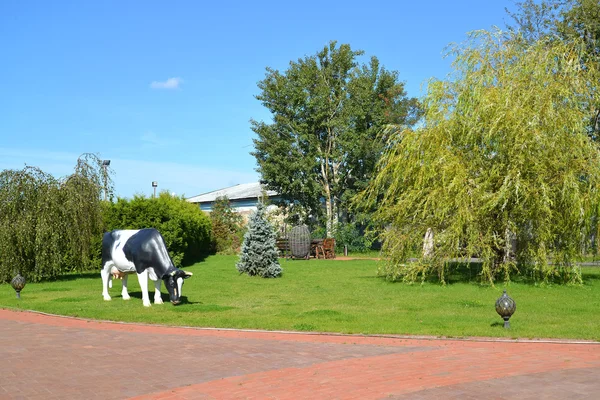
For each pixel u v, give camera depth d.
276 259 21.23
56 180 20.81
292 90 39.25
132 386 6.79
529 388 6.21
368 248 37.81
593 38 29.95
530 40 30.55
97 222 21.66
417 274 18.95
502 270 18.08
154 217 24.72
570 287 16.69
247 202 48.25
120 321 11.70
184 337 9.97
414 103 40.16
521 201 16.30
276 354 8.45
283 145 38.62
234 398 6.21
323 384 6.66
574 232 16.38
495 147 16.67
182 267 26.19
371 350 8.70
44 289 17.94
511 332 9.80
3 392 6.57
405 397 6.02
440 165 16.86
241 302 14.34
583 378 6.61
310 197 40.19
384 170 18.30
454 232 16.62
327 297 15.11
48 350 8.89
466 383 6.50
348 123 38.69
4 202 19.94
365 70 40.75
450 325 10.59
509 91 16.61
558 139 16.00
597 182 15.81
